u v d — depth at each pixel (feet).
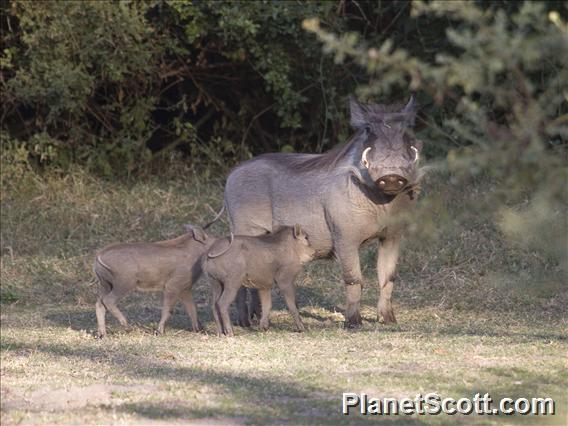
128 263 79.82
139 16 130.41
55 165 147.02
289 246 81.46
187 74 151.33
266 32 137.18
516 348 71.26
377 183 75.87
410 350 70.95
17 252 123.65
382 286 86.84
